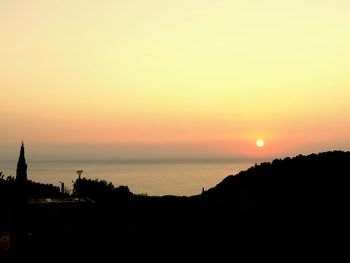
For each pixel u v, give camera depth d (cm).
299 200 3831
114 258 2666
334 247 2747
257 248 2894
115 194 5353
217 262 2683
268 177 4772
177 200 4738
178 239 3150
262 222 3456
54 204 3675
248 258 2738
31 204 3594
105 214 3619
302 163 4938
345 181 4038
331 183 4072
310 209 3525
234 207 4047
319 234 2986
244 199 4259
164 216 3856
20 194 2091
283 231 3166
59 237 2934
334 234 2958
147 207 4247
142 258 2719
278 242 2953
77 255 2638
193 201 4584
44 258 2491
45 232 3002
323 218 3281
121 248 2858
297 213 3522
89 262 2552
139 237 3145
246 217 3669
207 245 3028
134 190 10969
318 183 4144
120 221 3512
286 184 4381
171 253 2816
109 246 2866
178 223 3628
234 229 3375
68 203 3744
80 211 3572
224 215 3834
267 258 2694
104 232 3158
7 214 3409
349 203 3491
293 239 2988
